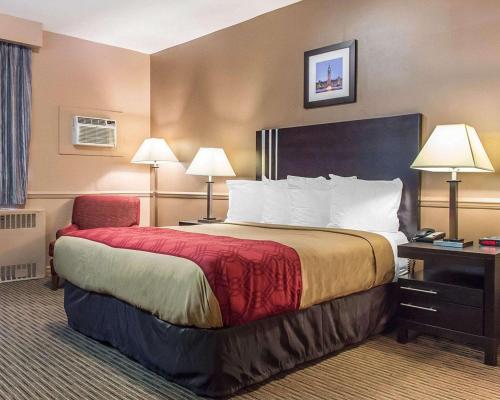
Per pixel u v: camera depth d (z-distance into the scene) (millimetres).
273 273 2143
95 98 5184
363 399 2006
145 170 5656
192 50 5133
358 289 2660
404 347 2689
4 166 4480
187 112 5227
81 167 5086
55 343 2725
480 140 3002
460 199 3113
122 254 2451
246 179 4594
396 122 3377
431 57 3248
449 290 2557
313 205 3529
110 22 4566
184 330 2049
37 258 4648
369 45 3588
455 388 2125
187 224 4484
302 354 2338
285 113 4219
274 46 4289
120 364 2398
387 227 3201
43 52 4754
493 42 2957
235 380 2012
